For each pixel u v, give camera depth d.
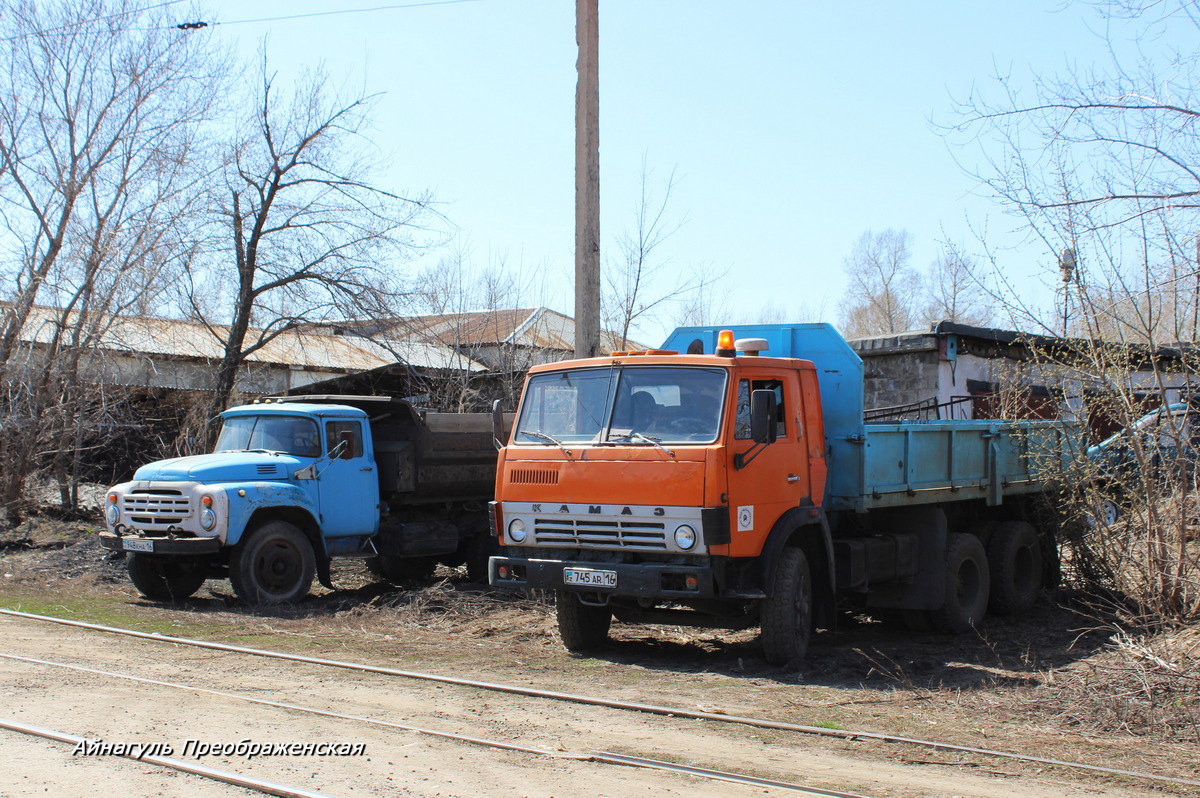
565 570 8.43
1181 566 8.61
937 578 10.29
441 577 14.46
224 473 11.32
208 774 5.16
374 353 27.03
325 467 12.10
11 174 18.23
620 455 8.29
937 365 18.05
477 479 13.77
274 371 26.16
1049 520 11.88
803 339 9.84
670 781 5.33
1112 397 9.30
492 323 30.84
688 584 7.96
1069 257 8.87
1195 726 6.50
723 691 7.66
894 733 6.46
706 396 8.25
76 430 17.62
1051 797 5.23
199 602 11.55
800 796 5.14
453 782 5.20
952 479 10.55
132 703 6.58
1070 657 9.10
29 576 12.66
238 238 19.72
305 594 11.74
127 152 18.97
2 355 17.61
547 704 7.09
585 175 12.07
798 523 8.62
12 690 6.80
